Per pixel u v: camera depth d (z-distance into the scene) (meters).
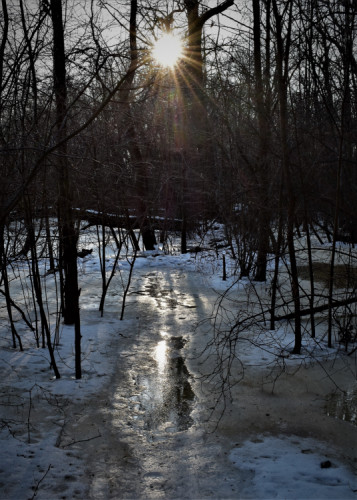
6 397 5.53
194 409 5.36
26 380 6.02
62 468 4.20
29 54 5.55
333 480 4.04
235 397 5.65
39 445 4.55
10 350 7.07
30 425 4.93
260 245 10.19
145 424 5.03
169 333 8.10
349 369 6.43
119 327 8.38
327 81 6.41
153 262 15.52
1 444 4.53
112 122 5.57
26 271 13.37
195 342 7.62
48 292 11.06
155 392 5.80
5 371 6.29
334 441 4.67
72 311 8.41
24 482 3.97
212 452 4.49
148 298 10.71
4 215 3.98
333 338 7.64
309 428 4.93
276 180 7.53
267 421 5.07
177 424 5.04
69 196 6.33
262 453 4.46
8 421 4.96
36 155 4.86
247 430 4.89
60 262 7.25
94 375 6.25
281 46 6.57
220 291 11.30
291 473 4.12
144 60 4.71
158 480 4.07
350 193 6.33
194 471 4.20
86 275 13.55
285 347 7.08
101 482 4.03
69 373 6.29
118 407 5.39
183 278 13.09
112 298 10.68
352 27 5.90
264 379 6.14
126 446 4.60
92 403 5.48
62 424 4.98
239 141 10.12
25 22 5.53
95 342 7.54
